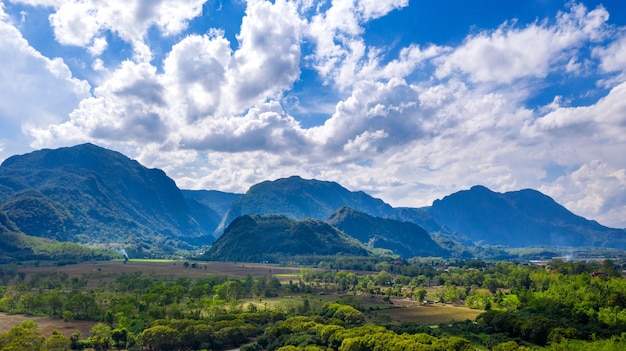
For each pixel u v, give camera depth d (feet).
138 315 652.48
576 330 523.70
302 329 563.89
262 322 638.94
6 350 466.70
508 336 569.23
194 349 539.70
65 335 587.68
